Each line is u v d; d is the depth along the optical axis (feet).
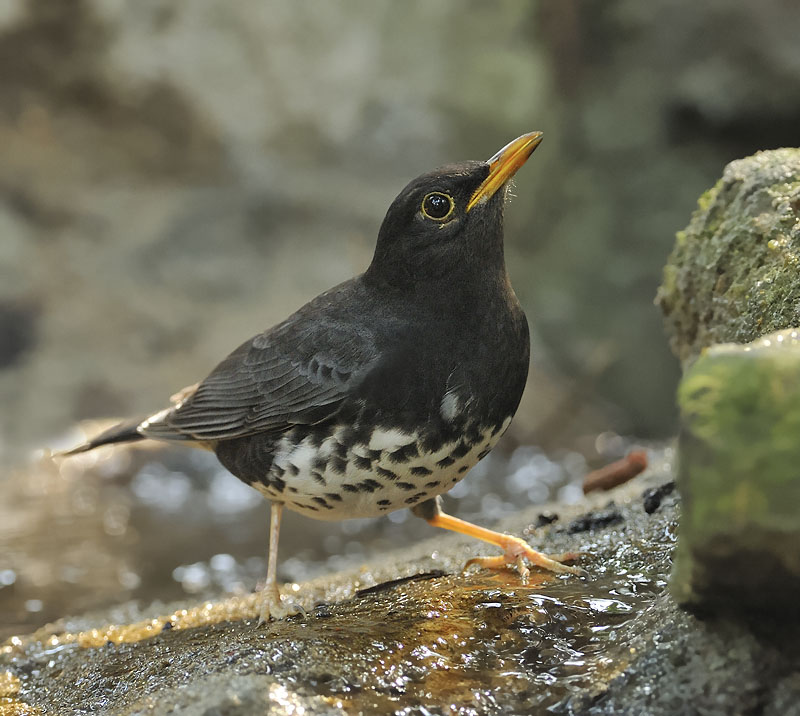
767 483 14.42
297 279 71.10
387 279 23.43
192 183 75.41
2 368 62.75
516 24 79.71
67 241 71.51
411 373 22.36
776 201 25.09
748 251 25.25
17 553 40.45
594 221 73.56
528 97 78.18
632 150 73.26
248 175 75.05
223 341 64.75
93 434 55.11
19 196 72.18
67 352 63.72
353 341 23.13
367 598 23.62
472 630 19.99
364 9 79.82
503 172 22.77
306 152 77.66
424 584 23.75
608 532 25.67
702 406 15.15
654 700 16.38
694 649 16.56
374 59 79.36
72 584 36.50
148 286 69.62
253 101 76.33
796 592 15.02
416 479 23.13
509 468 52.85
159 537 42.57
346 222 75.20
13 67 72.08
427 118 79.51
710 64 69.82
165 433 27.55
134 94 73.61
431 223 22.59
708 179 70.54
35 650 26.76
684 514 15.46
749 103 68.64
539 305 72.49
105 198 73.46
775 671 15.72
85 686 22.50
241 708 16.63
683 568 16.15
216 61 75.56
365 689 17.87
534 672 18.38
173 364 63.00
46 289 67.92
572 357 68.54
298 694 17.42
